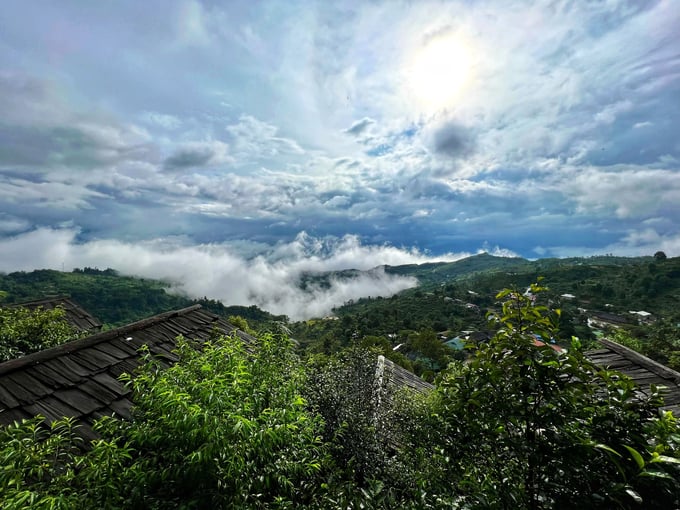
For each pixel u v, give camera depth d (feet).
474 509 6.43
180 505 8.30
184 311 26.43
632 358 18.97
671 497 5.79
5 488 7.69
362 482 13.05
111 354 17.83
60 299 42.04
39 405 13.37
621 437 6.22
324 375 18.99
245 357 13.56
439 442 8.14
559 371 6.68
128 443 9.29
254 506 9.39
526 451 6.56
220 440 8.40
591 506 5.84
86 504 8.02
